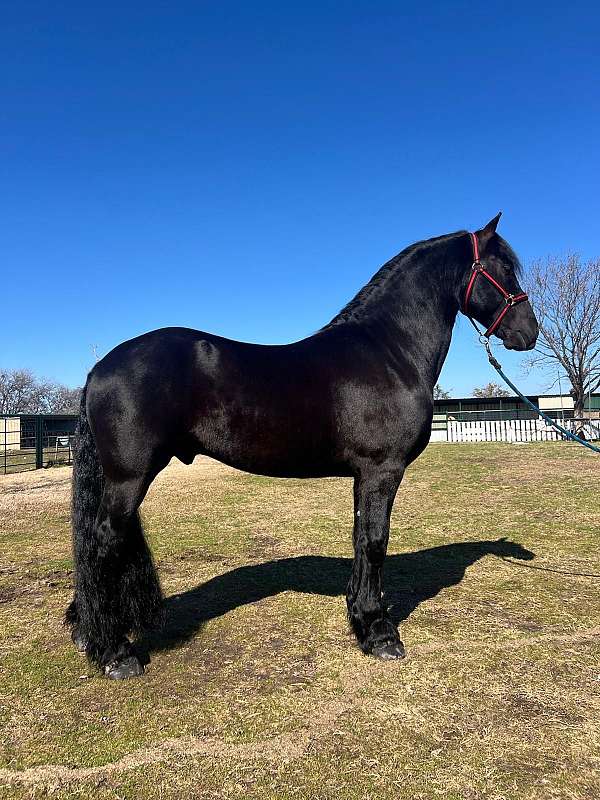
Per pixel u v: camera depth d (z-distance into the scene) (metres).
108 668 3.07
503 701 2.78
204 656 3.35
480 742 2.44
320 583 4.80
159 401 3.00
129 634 3.39
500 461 14.31
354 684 2.97
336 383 3.31
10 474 15.10
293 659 3.29
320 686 2.96
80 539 3.10
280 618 3.96
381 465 3.36
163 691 2.93
